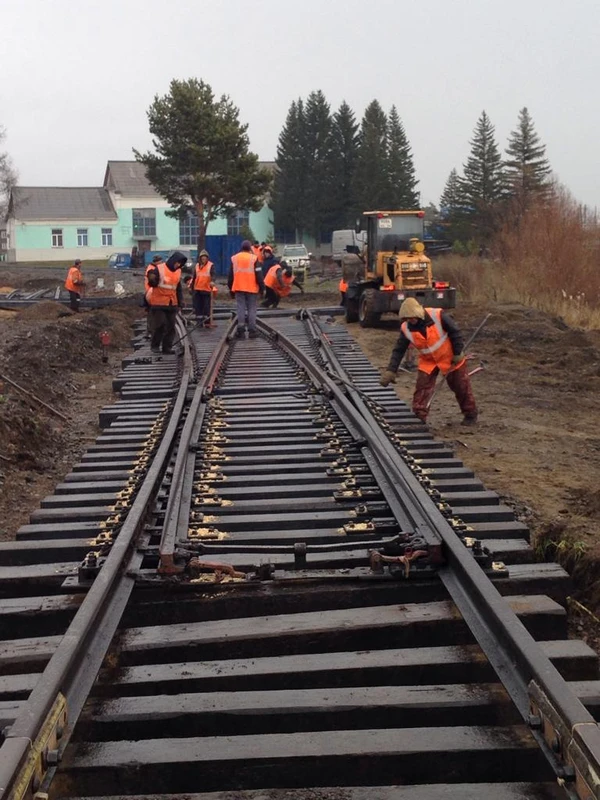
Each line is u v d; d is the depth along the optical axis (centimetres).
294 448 787
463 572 446
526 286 2298
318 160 8044
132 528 519
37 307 2380
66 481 731
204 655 425
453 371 977
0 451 838
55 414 1112
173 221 7581
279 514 605
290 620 440
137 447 832
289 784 330
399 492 594
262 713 362
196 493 650
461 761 334
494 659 371
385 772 332
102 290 3756
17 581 500
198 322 1870
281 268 2441
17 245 7381
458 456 864
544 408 1160
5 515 716
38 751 292
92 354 1708
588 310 2166
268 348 1538
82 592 479
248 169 4875
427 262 1911
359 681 397
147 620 460
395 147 7906
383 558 477
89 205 7650
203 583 470
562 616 442
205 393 1029
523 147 6969
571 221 2383
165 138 4809
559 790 306
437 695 370
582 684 377
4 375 1121
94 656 380
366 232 2070
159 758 329
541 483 766
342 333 1772
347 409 875
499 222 4322
